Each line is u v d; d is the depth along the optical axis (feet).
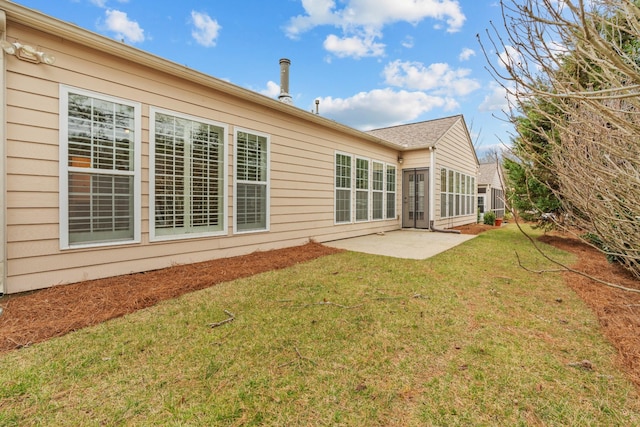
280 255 18.78
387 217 34.32
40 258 11.41
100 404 5.56
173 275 13.79
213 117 16.92
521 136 7.23
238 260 17.15
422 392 5.96
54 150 11.63
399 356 7.25
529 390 6.01
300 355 7.27
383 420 5.23
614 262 16.37
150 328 8.66
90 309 9.82
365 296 11.42
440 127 39.09
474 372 6.61
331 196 26.05
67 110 11.89
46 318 9.07
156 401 5.65
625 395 5.83
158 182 14.74
